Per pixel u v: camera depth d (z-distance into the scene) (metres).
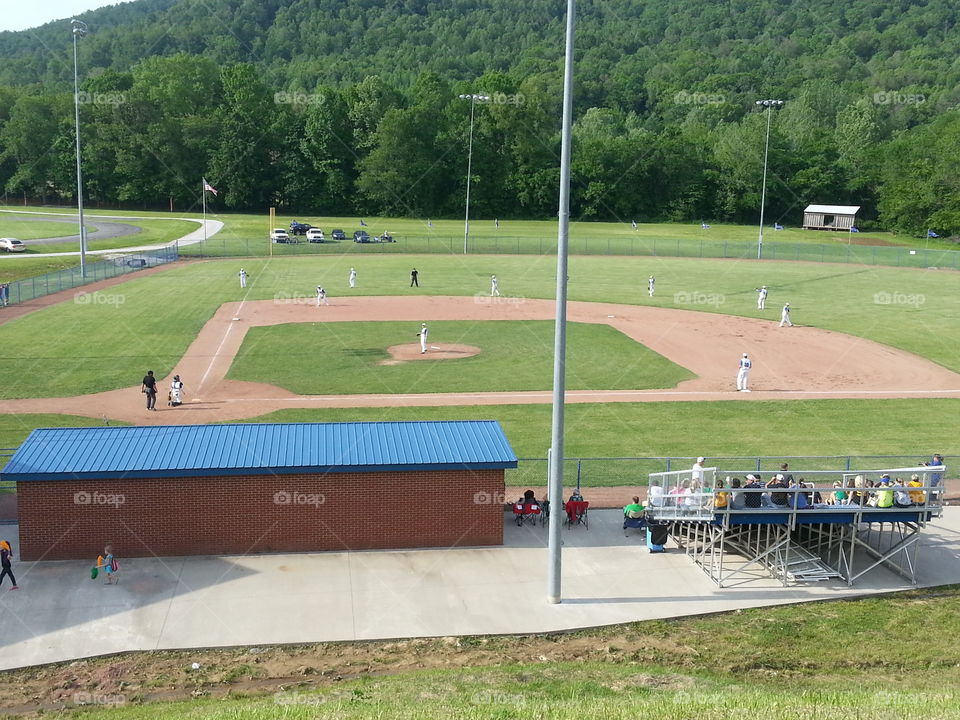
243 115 154.88
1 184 158.25
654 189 159.88
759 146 152.38
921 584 21.47
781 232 136.25
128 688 16.22
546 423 35.53
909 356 49.25
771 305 66.25
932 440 34.22
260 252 96.69
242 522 22.25
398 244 106.38
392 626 18.83
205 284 72.75
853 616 19.61
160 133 150.00
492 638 18.42
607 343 51.56
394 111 151.00
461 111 159.75
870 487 21.48
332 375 42.97
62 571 21.09
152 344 49.06
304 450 22.78
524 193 158.50
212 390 39.91
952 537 24.48
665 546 23.44
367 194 155.12
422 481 22.70
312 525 22.52
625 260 98.00
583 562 22.39
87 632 18.31
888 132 167.88
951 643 18.20
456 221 148.00
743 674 16.62
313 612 19.38
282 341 50.53
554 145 160.75
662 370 45.25
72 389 39.56
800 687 15.73
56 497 21.52
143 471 21.44
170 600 19.77
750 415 37.41
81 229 72.88
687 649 17.78
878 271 90.00
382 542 22.81
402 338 51.91
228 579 20.89
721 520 21.25
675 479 27.59
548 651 17.78
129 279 75.38
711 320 59.47
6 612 19.08
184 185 153.12
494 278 68.19
